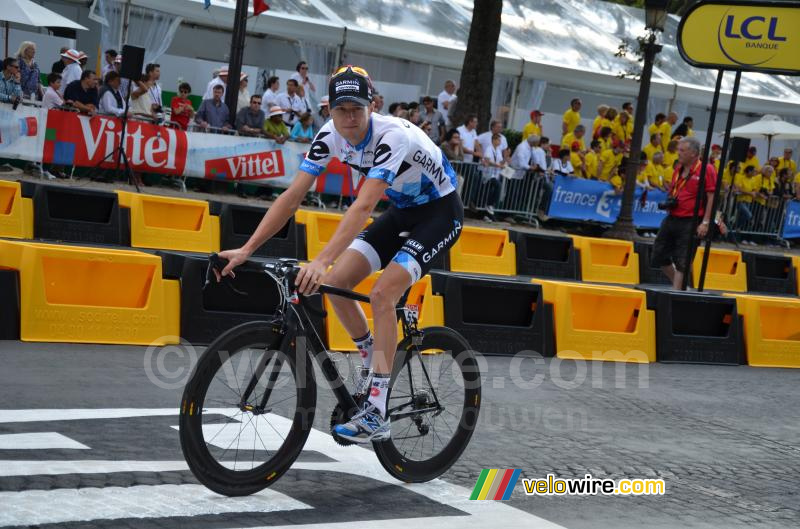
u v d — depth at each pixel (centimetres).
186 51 2720
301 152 2281
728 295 1343
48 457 616
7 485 555
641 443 836
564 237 1961
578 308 1230
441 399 679
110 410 752
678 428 907
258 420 591
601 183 2691
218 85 2200
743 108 3400
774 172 3067
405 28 2862
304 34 2634
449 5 3144
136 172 2080
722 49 1485
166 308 1020
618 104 3309
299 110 2362
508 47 3002
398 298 627
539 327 1198
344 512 582
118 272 1001
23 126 1912
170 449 667
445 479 679
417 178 627
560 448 791
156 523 524
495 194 2502
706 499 695
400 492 636
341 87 585
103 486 573
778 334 1374
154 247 1507
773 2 1446
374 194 590
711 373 1223
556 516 620
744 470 786
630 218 2630
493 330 1167
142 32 2558
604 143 2720
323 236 1670
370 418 614
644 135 3200
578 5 3578
